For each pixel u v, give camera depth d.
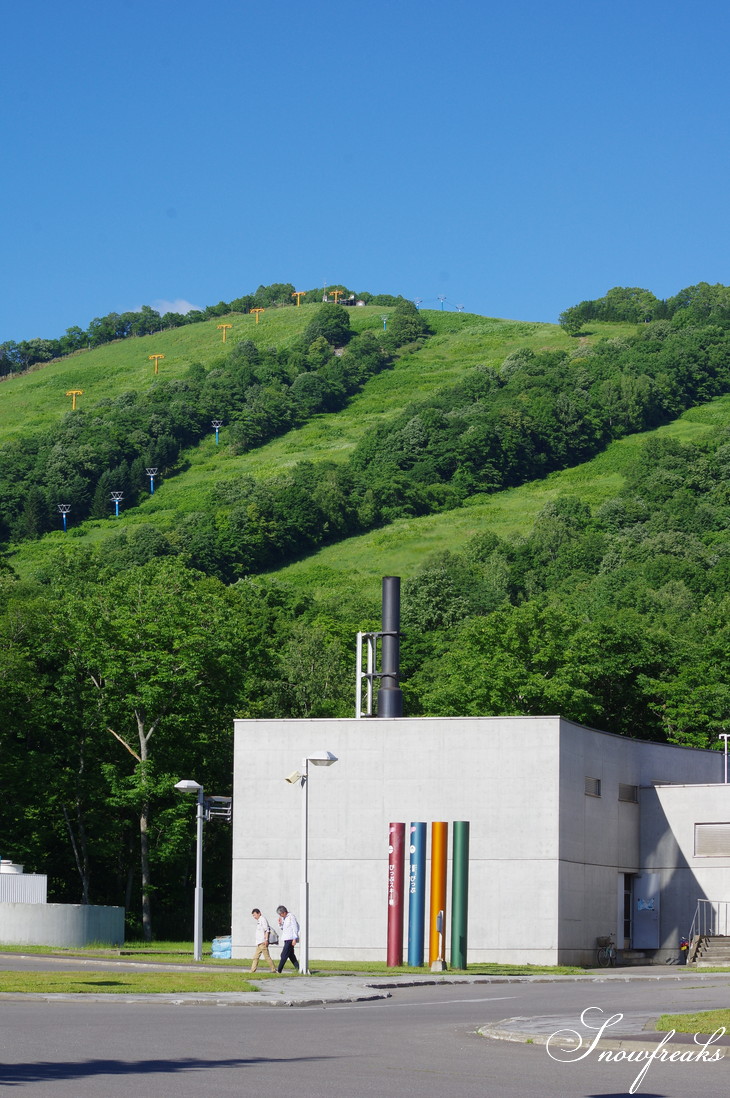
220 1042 17.83
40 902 45.19
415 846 44.62
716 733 75.31
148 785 61.25
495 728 47.53
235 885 49.00
